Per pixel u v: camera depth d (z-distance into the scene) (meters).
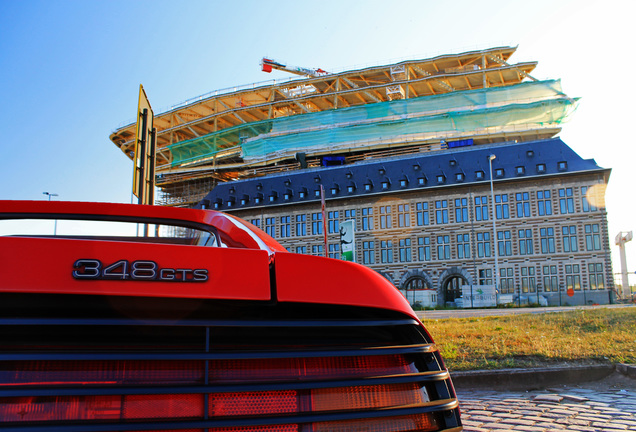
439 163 61.78
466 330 11.76
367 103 91.00
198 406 1.28
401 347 1.53
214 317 1.35
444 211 59.66
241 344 1.37
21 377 1.18
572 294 51.47
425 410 1.47
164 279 1.29
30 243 1.24
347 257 15.21
